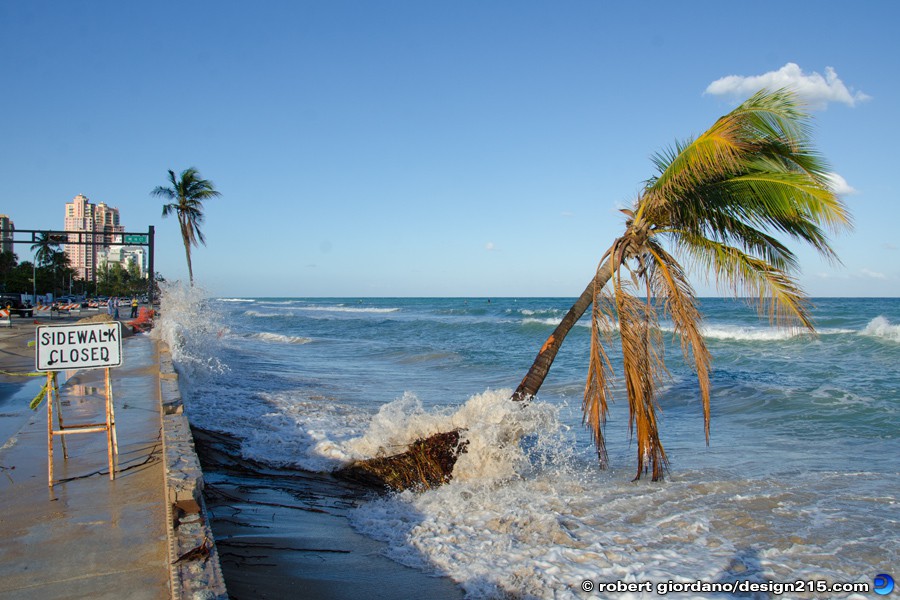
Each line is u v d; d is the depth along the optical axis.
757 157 7.49
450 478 7.75
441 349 27.53
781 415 12.07
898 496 6.81
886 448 9.27
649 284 8.38
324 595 4.59
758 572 4.92
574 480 7.77
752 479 7.64
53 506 5.05
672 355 22.30
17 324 35.84
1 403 10.59
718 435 10.63
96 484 5.62
